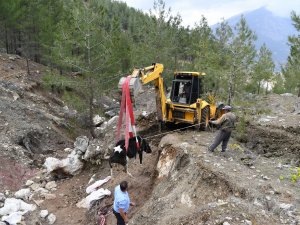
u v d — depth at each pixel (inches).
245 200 301.4
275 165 402.3
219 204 296.7
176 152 426.3
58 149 722.2
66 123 855.7
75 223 423.2
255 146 533.3
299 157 481.7
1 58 1139.3
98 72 656.4
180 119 537.0
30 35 1097.4
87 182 520.1
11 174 540.7
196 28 1116.5
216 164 370.0
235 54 577.9
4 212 434.3
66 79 660.7
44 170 568.4
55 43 657.6
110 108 988.6
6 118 705.6
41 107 885.2
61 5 1270.9
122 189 316.2
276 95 959.0
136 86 347.6
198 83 538.0
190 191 342.3
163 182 404.5
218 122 411.8
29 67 1162.6
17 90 895.7
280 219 269.7
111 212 410.6
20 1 1120.8
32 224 420.8
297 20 901.8
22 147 638.5
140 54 940.0
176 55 1024.2
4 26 1145.4
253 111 598.9
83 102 689.0
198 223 279.6
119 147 342.6
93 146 558.3
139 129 574.9
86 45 640.4
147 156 502.3
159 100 501.4
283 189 315.3
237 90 586.9
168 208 336.5
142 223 337.7
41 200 478.9
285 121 673.6
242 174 349.7
